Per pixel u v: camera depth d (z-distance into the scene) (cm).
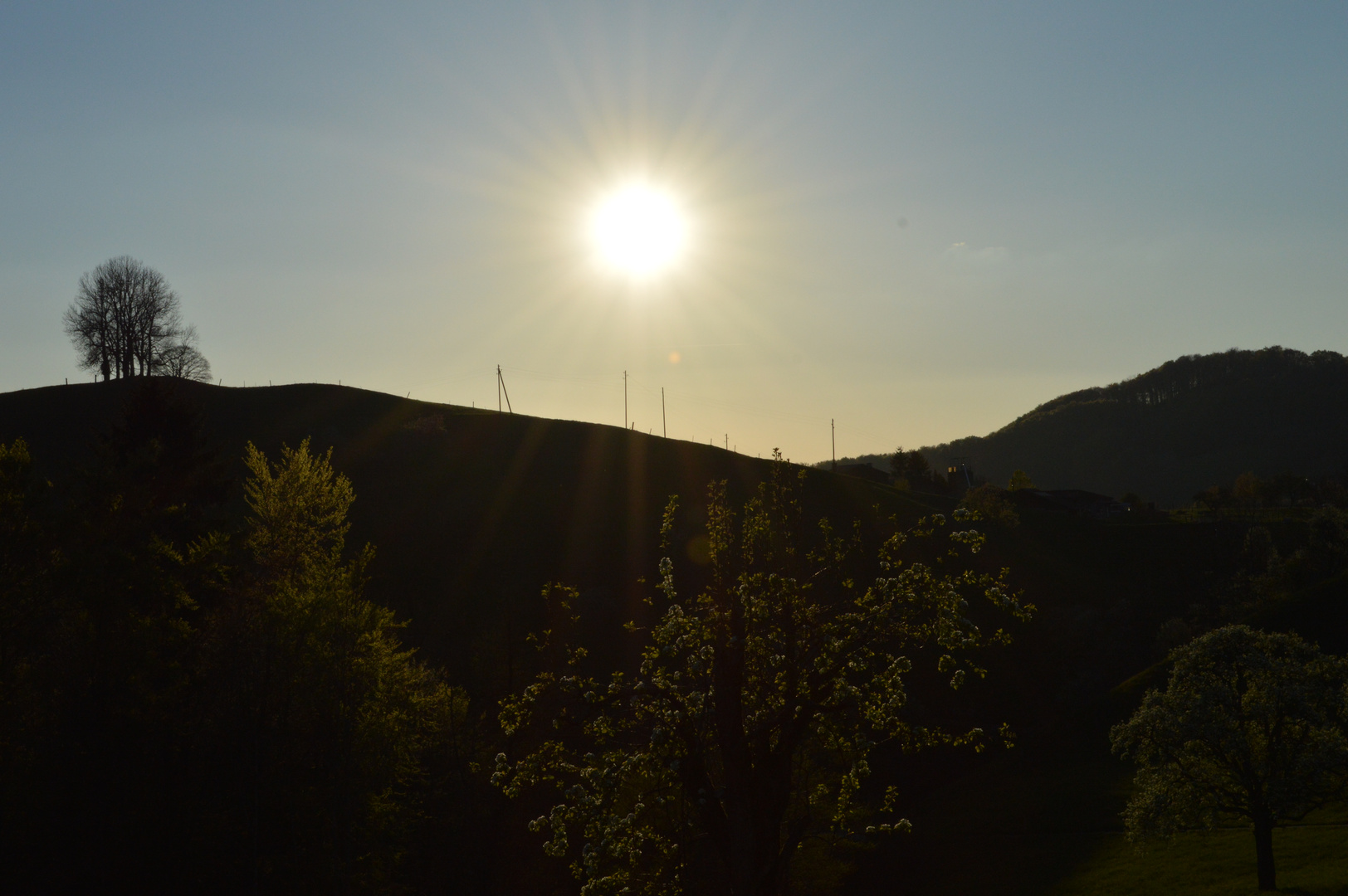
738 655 1698
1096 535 11544
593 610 7488
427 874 4247
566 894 3994
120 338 12669
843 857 4531
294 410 12462
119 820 3039
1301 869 3712
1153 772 3850
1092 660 8531
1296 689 3434
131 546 3891
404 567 8400
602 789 1609
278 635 3469
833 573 1805
